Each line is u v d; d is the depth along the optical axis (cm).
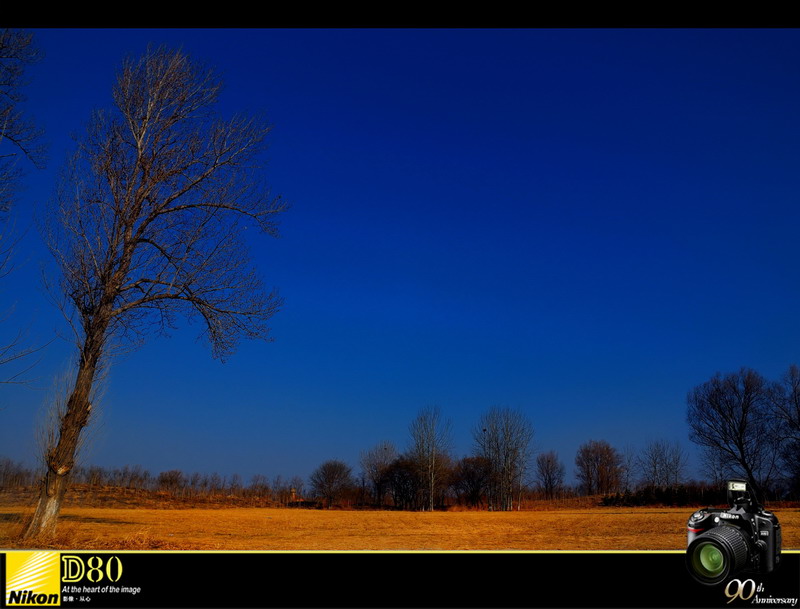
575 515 4416
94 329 2102
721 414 6019
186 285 2252
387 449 8244
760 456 5894
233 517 4091
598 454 9725
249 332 2341
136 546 1833
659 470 8475
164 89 2294
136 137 2261
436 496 7644
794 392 5788
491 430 7625
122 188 2223
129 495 6481
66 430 2005
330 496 7975
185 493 7269
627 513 4647
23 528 1967
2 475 2269
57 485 1977
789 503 5362
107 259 2164
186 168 2286
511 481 7456
